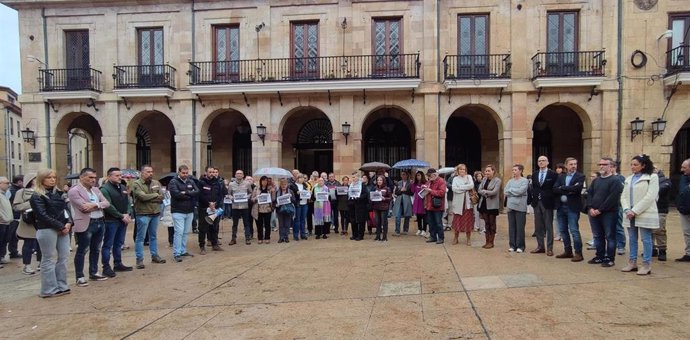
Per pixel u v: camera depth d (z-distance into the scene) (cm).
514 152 1625
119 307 566
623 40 1586
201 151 1758
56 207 626
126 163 1770
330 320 494
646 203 643
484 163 1873
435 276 677
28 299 613
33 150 1784
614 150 1590
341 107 1688
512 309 510
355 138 1683
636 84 1580
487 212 915
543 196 827
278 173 1125
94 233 712
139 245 798
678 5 1565
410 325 471
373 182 1091
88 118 2038
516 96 1625
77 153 3005
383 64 1675
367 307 536
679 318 466
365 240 1072
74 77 1789
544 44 1627
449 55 1627
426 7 1645
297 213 1105
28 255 789
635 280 625
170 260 871
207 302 577
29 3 1769
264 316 515
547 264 745
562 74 1588
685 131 1938
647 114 1578
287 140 1955
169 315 528
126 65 1770
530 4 1625
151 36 1788
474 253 859
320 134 1959
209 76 1750
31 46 1798
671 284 598
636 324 452
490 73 1631
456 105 1655
